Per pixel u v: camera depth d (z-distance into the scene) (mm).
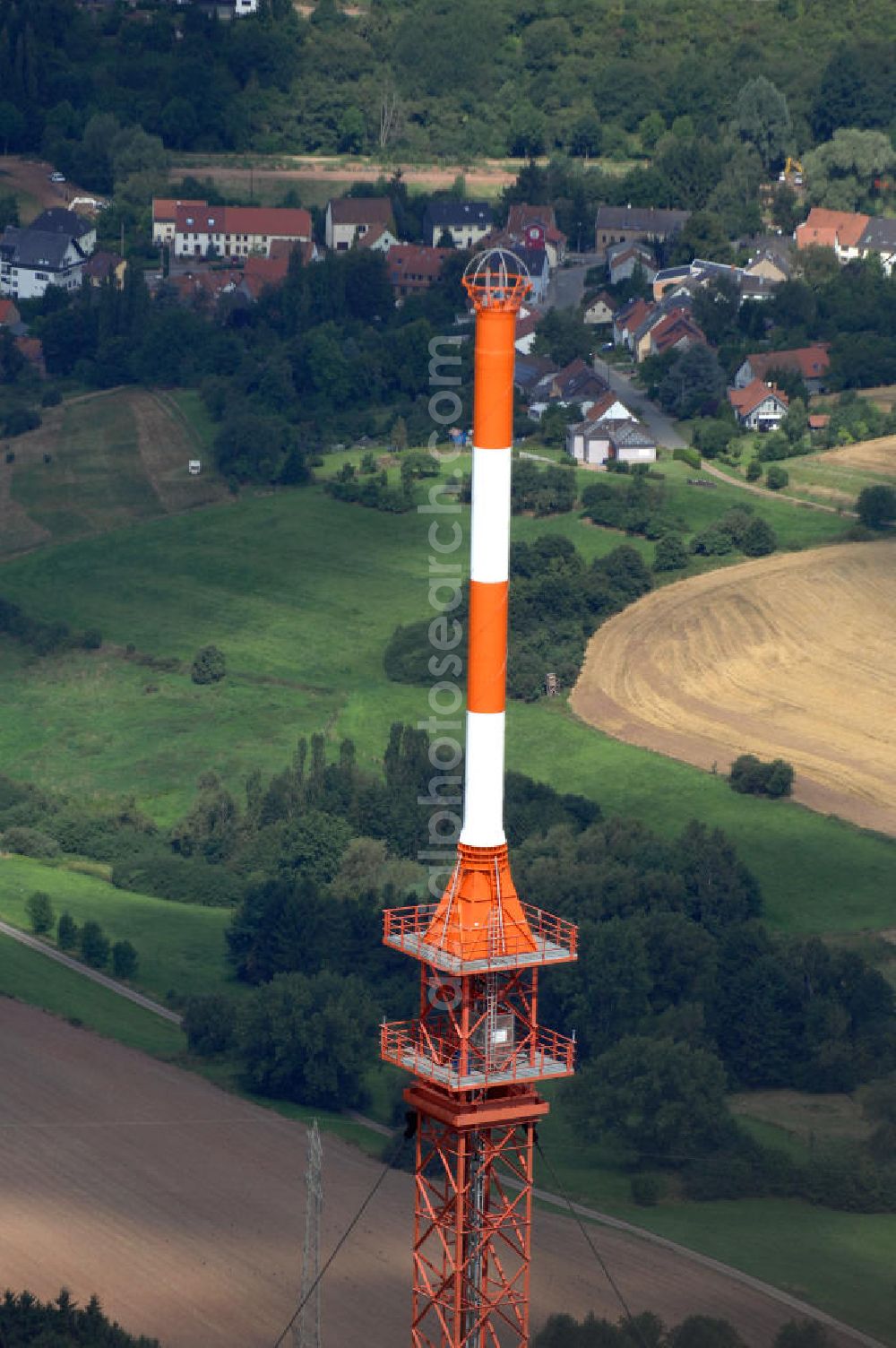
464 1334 134125
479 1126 127250
